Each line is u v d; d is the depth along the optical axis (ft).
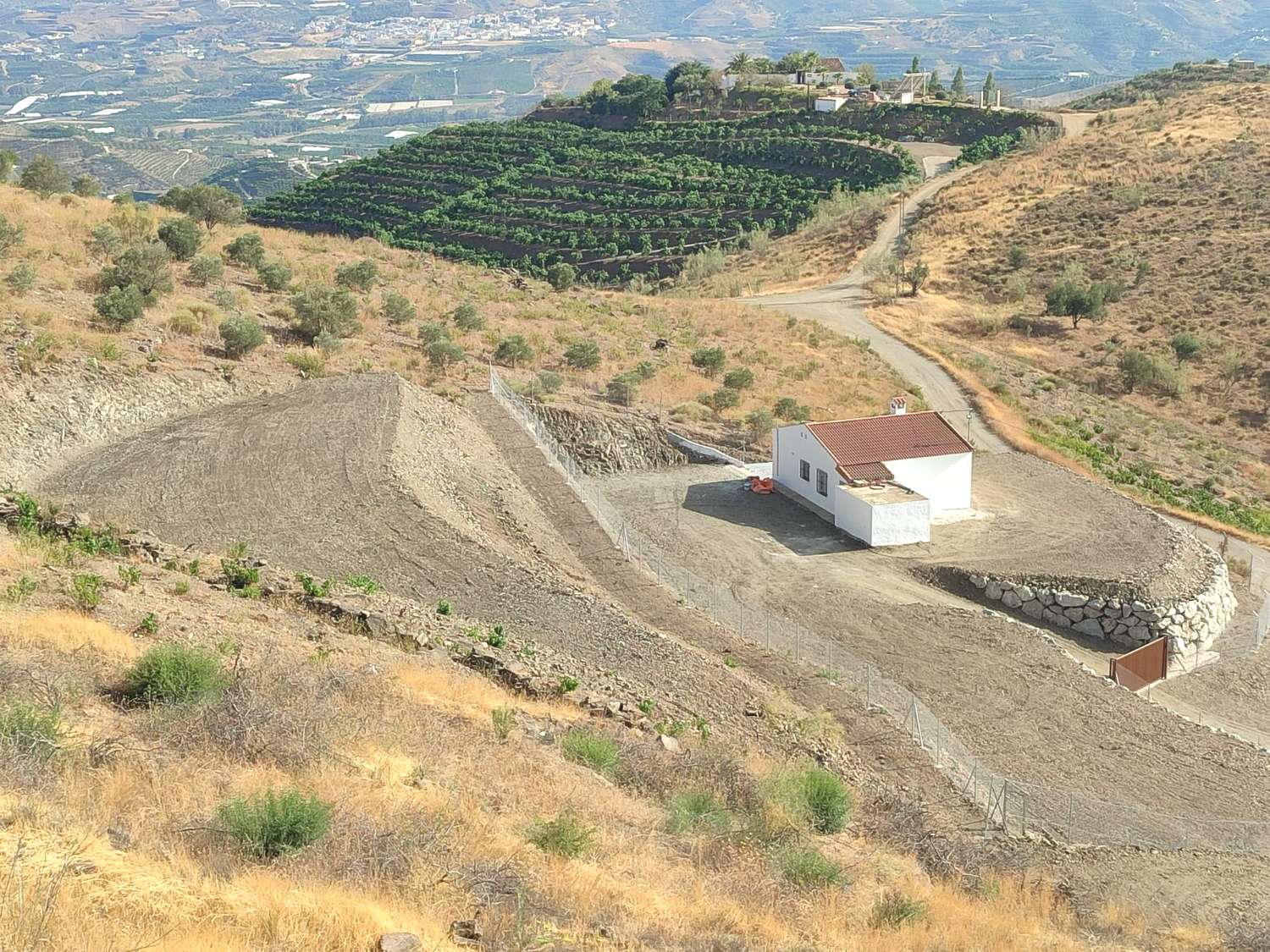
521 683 72.33
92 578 68.85
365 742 54.24
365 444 119.85
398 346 172.14
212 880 37.68
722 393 178.60
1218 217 347.77
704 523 142.41
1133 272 328.08
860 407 195.11
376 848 42.75
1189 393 265.13
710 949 43.09
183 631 63.67
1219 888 69.72
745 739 75.56
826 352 232.94
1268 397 260.62
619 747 64.49
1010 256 339.57
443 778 53.06
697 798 58.90
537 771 57.47
